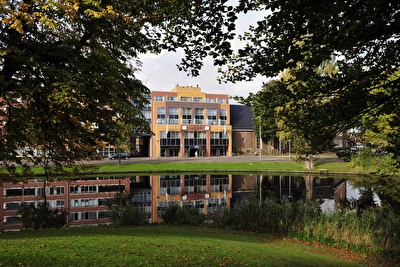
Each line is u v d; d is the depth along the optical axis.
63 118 8.34
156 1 6.05
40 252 7.34
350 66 6.24
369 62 6.04
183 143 66.12
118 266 6.57
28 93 7.44
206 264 7.07
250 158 59.41
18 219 16.62
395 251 10.19
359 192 24.81
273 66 5.60
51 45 7.72
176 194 25.36
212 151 70.38
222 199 23.05
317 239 11.68
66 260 6.82
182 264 6.96
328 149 6.64
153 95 68.25
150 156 65.38
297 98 6.14
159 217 16.73
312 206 13.74
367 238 10.96
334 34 5.01
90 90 7.56
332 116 5.71
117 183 31.23
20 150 10.43
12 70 7.59
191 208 15.84
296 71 6.06
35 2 7.03
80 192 26.27
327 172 37.09
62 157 10.31
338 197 22.95
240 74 6.22
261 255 8.49
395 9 4.46
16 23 6.26
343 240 11.34
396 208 16.00
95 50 7.70
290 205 13.96
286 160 53.34
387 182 7.44
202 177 35.75
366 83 5.66
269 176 36.38
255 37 5.72
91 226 14.04
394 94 5.44
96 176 36.09
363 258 10.17
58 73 6.98
